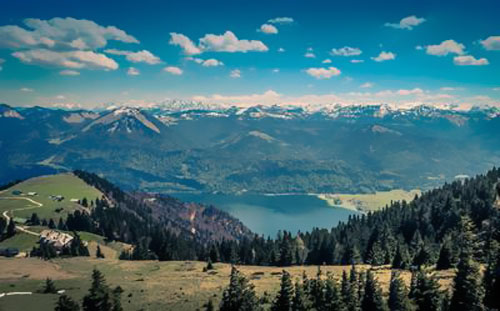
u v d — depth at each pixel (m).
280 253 167.50
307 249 192.00
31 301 85.12
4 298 87.56
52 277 113.44
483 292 75.00
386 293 87.50
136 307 83.81
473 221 159.75
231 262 162.00
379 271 123.69
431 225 177.25
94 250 195.38
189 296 91.56
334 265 158.38
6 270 121.19
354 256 160.62
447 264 114.44
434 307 76.88
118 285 102.94
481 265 106.31
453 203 194.25
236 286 76.88
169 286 102.38
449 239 121.88
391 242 161.12
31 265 131.25
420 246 145.88
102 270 129.88
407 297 79.25
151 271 129.75
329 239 178.75
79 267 133.62
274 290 95.88
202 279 112.62
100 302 75.06
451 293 84.50
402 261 130.25
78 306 74.12
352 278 85.00
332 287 78.50
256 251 183.25
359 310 78.75
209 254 177.25
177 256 189.75
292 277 116.00
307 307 77.06
